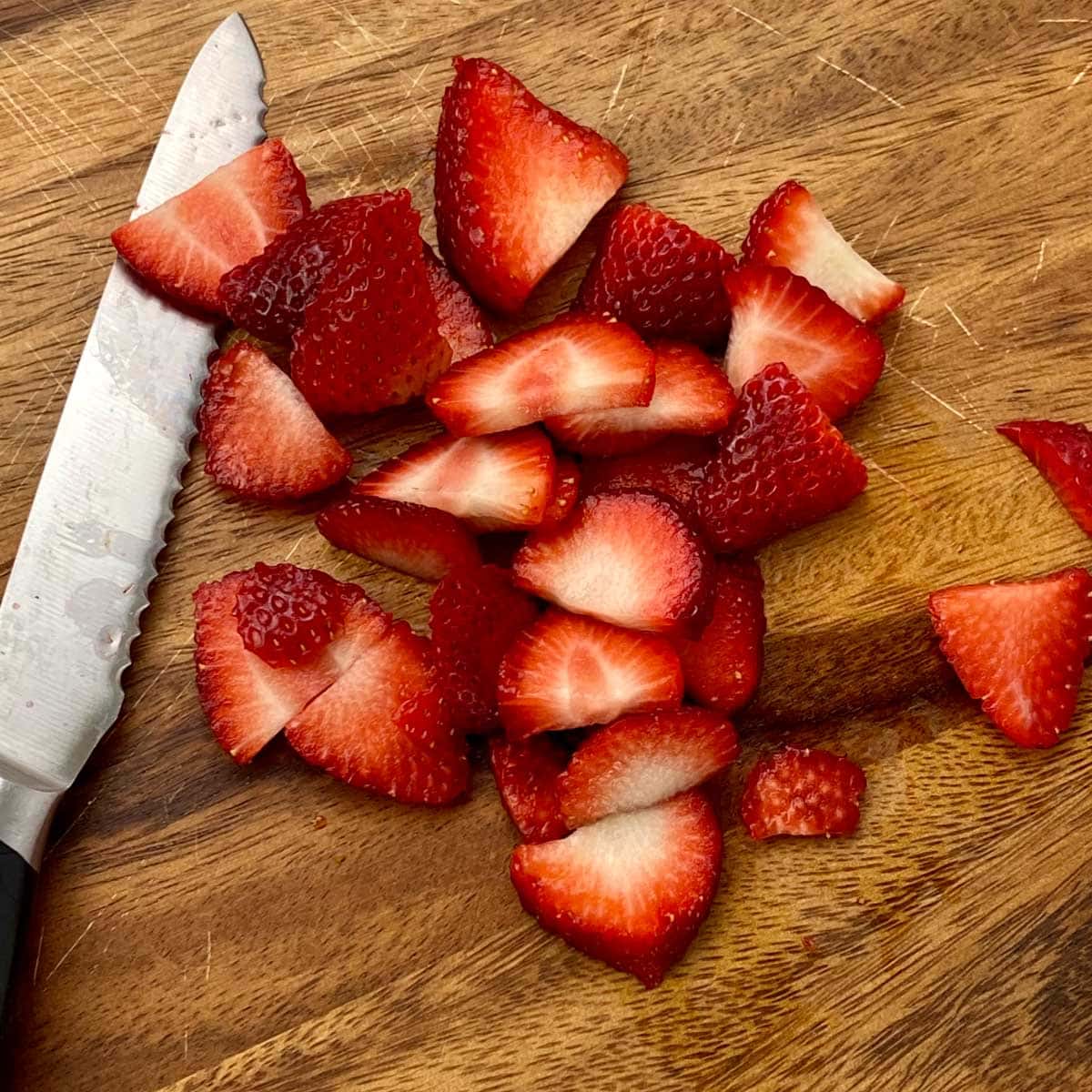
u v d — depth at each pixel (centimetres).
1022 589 22
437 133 24
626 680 21
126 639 22
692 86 24
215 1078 21
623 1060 21
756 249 23
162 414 23
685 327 23
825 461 21
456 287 23
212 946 21
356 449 23
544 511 21
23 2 25
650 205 24
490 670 21
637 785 21
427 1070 21
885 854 21
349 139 24
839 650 22
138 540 22
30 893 20
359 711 21
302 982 21
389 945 21
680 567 21
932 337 23
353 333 21
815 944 21
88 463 22
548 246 23
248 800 22
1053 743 21
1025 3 24
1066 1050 21
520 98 23
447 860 21
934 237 24
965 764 22
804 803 21
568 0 24
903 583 22
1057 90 24
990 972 21
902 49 24
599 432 22
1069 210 24
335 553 22
